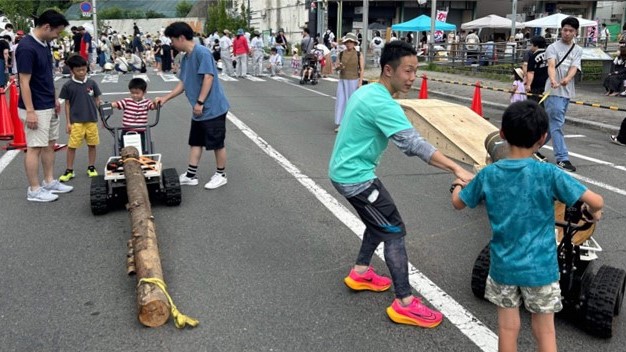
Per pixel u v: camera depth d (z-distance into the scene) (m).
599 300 3.54
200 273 4.55
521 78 10.69
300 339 3.62
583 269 3.83
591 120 11.83
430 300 4.15
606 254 5.04
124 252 4.95
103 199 5.82
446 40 36.72
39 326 3.76
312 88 18.86
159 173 6.07
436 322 3.79
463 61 24.19
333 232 5.48
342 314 3.95
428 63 25.30
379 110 3.61
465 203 3.06
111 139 10.03
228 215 5.95
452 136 7.24
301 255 4.94
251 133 10.55
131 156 6.04
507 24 31.05
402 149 3.57
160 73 24.31
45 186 6.66
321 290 4.30
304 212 6.06
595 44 29.55
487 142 5.49
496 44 23.44
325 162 8.35
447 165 3.38
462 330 3.74
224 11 44.94
